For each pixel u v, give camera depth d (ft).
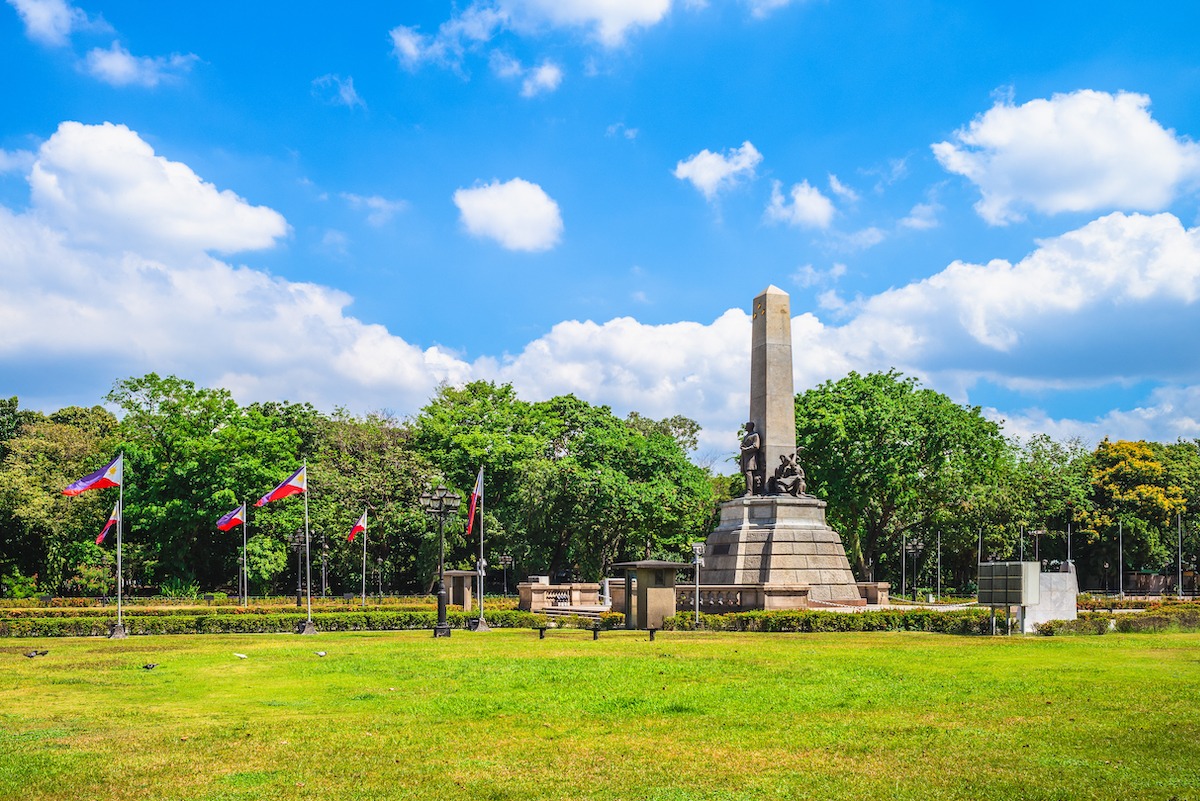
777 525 151.53
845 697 59.62
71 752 45.21
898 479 202.69
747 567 150.51
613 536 234.17
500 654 86.58
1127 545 283.79
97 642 108.88
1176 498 294.46
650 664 77.20
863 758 43.21
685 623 121.39
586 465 241.96
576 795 37.68
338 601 191.72
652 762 42.80
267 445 225.15
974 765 41.65
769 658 81.41
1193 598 226.79
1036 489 277.03
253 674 73.51
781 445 157.28
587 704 57.72
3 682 69.31
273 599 197.47
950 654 84.74
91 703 59.93
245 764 42.96
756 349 161.38
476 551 236.22
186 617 125.70
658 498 222.69
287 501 221.46
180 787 39.19
